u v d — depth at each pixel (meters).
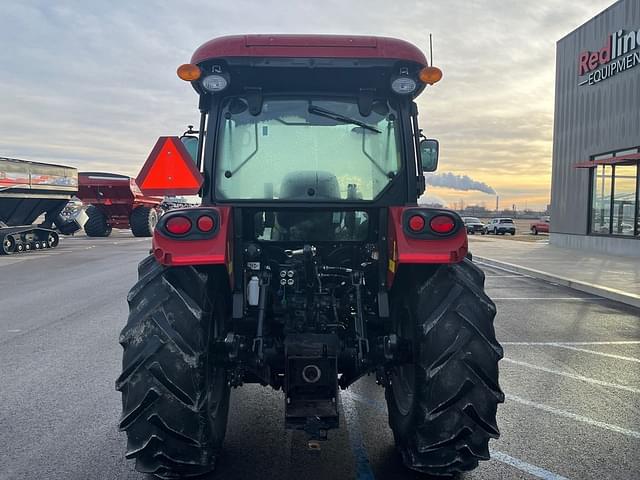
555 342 7.22
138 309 3.16
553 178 24.77
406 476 3.60
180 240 3.16
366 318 3.71
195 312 3.14
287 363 3.23
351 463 3.80
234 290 3.56
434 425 3.18
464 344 3.16
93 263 16.73
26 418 4.57
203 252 3.14
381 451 3.99
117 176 27.81
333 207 3.73
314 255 3.56
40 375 5.73
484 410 3.16
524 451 3.94
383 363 3.35
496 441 4.11
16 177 17.97
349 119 3.77
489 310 3.27
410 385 3.64
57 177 20.27
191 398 3.07
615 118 19.94
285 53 3.47
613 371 5.93
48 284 12.31
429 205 3.84
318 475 3.62
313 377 3.21
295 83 3.75
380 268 3.63
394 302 3.84
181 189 3.65
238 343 3.36
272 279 3.78
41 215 22.03
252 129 3.76
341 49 3.48
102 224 29.73
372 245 3.82
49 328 7.90
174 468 3.22
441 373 3.15
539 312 9.31
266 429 4.39
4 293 11.07
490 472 3.62
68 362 6.20
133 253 20.14
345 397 5.17
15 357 6.40
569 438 4.17
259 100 3.73
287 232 3.87
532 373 5.85
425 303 3.29
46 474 3.60
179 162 3.65
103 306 9.60
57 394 5.15
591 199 21.88
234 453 3.95
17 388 5.32
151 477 3.56
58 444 4.07
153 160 3.65
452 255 3.22
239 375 3.62
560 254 20.06
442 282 3.34
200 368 3.10
